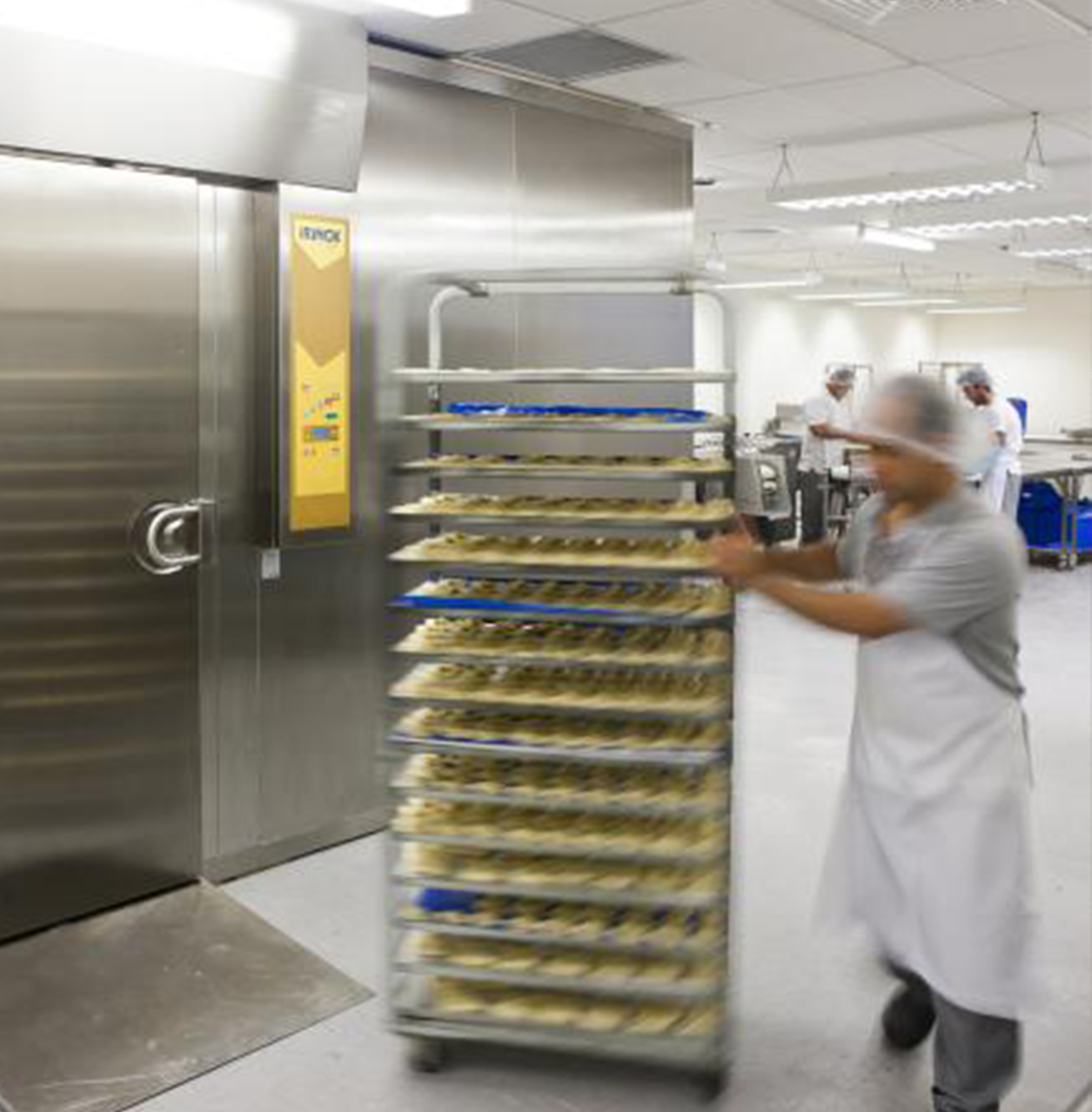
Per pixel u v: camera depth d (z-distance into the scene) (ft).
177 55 10.11
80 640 10.55
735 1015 8.99
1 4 8.99
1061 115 18.78
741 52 14.76
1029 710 17.75
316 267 11.66
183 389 11.05
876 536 7.77
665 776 8.45
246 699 11.84
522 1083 8.33
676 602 8.39
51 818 10.50
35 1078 8.30
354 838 12.92
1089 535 32.48
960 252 38.37
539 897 8.26
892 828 7.45
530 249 14.73
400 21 12.70
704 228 32.24
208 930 10.58
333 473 12.00
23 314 9.91
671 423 8.48
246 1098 8.13
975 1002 7.20
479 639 8.61
